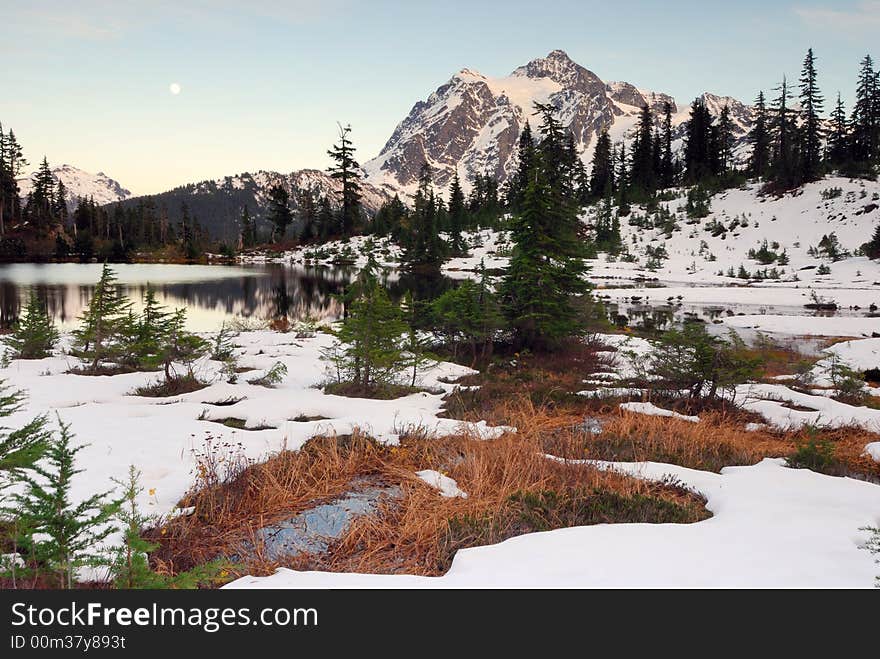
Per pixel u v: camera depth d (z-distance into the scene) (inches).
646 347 791.1
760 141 3560.5
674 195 3442.4
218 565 171.2
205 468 274.4
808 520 214.1
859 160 3218.5
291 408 426.9
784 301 1521.9
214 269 2824.8
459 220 3730.3
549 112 1772.9
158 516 231.3
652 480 285.1
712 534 198.8
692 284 2052.2
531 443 321.1
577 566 169.6
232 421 402.3
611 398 491.8
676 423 400.2
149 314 569.0
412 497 247.3
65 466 165.0
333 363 644.7
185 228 4948.3
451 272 2672.2
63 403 428.5
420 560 198.5
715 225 2839.6
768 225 2731.3
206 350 579.8
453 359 695.1
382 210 4072.3
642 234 3002.0
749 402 493.4
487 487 263.7
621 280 2201.0
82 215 4229.8
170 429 362.6
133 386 499.2
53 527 158.6
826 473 303.9
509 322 722.2
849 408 477.4
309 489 268.2
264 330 997.2
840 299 1508.4
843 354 779.4
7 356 617.3
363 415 414.0
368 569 191.2
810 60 3272.6
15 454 189.6
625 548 184.7
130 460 296.4
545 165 773.3
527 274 711.7
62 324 992.9
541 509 236.5
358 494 269.1
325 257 3535.9
